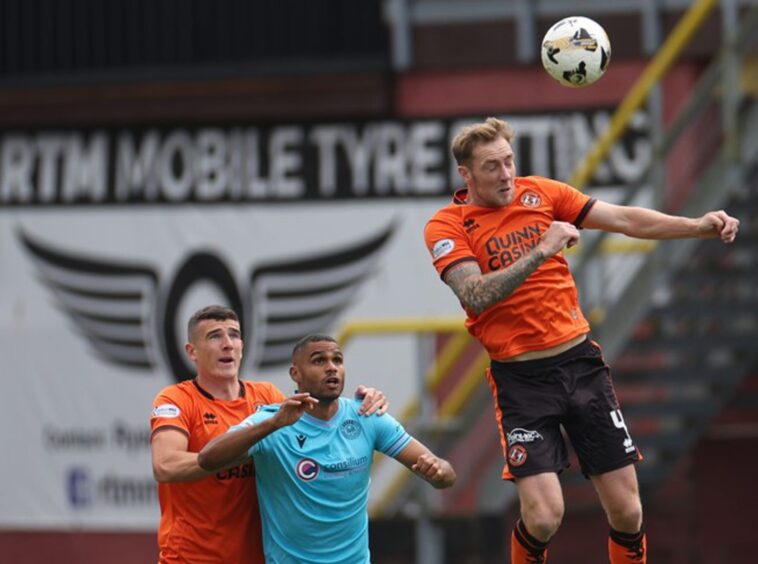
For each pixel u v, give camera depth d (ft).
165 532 90.63
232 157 181.06
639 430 165.07
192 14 184.44
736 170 144.87
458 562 140.26
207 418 90.07
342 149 178.70
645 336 148.25
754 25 146.10
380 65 177.88
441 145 176.55
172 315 180.34
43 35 186.91
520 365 86.02
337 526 87.76
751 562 172.04
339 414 89.10
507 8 177.27
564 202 86.79
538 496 84.28
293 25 182.39
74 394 182.09
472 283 82.48
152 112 183.42
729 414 173.99
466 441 141.08
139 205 182.50
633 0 174.50
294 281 178.09
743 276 146.00
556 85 175.32
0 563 184.96
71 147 184.75
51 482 181.27
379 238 176.45
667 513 174.70
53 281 183.73
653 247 144.46
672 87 172.24
